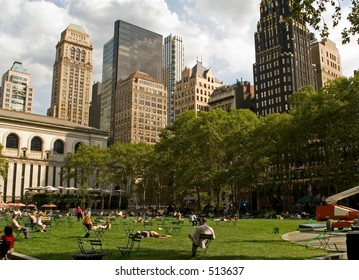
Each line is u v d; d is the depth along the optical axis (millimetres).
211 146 66938
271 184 72188
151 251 17125
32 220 28391
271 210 67188
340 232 27328
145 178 92812
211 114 69562
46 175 114062
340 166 58031
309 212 72938
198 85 179875
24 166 110562
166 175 89312
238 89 161000
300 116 61219
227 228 33719
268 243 20844
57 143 118562
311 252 16906
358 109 52625
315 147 62875
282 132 62906
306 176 74688
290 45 140375
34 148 114188
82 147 91188
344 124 54969
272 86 139375
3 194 105188
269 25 145875
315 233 27453
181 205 92125
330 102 58281
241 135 63938
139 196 123562
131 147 86438
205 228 15453
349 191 30547
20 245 19391
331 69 164125
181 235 26031
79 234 26250
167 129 78938
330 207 30844
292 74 136125
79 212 47875
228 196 97688
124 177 94188
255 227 34969
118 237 23906
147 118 195125
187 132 71125
